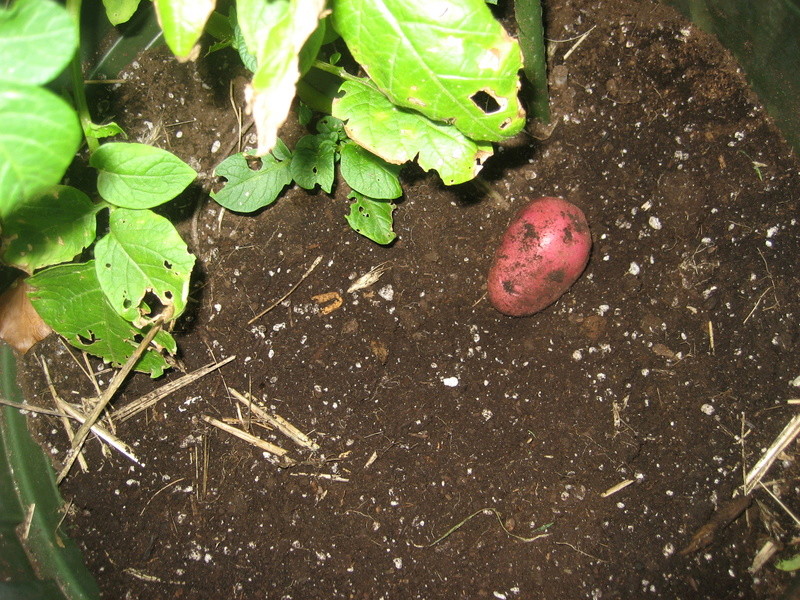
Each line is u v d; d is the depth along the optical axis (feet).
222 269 1.15
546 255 1.03
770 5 1.12
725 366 1.12
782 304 1.13
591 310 1.14
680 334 1.13
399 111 0.85
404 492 1.09
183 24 0.59
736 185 1.17
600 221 1.16
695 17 1.23
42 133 0.51
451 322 1.14
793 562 1.04
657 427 1.11
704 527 1.07
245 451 1.11
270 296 1.15
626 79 1.21
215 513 1.09
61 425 1.13
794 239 1.15
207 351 1.14
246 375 1.13
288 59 0.58
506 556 1.06
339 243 1.16
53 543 1.07
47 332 1.12
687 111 1.20
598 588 1.05
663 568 1.06
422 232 1.16
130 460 1.12
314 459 1.11
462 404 1.12
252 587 1.06
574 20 1.25
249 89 0.59
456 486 1.09
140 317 0.87
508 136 0.76
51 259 0.85
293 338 1.14
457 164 0.85
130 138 1.17
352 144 1.03
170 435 1.12
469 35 0.68
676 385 1.12
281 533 1.08
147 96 1.19
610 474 1.09
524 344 1.14
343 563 1.06
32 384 1.13
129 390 1.14
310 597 1.05
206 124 1.19
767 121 1.19
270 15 0.65
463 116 0.74
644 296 1.15
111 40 1.20
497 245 1.16
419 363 1.13
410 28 0.69
